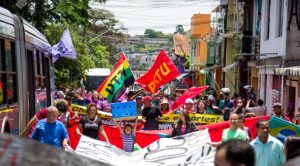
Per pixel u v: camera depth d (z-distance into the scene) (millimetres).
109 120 15672
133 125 13562
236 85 37219
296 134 10938
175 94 26625
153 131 14094
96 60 61031
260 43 29016
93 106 12180
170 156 9586
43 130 9672
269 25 26953
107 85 18266
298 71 17719
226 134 9438
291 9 22531
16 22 11742
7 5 22781
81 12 25906
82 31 52812
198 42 65062
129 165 9766
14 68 11195
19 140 2922
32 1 24469
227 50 44781
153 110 15633
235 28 40188
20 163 2578
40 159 2670
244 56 33531
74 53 25312
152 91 18469
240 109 16953
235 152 3986
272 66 24656
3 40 10078
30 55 13664
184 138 9711
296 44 22516
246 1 33438
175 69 18344
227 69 38625
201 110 17141
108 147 9977
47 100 17281
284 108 23203
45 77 16781
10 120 10406
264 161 8070
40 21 24984
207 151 9328
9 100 10445
